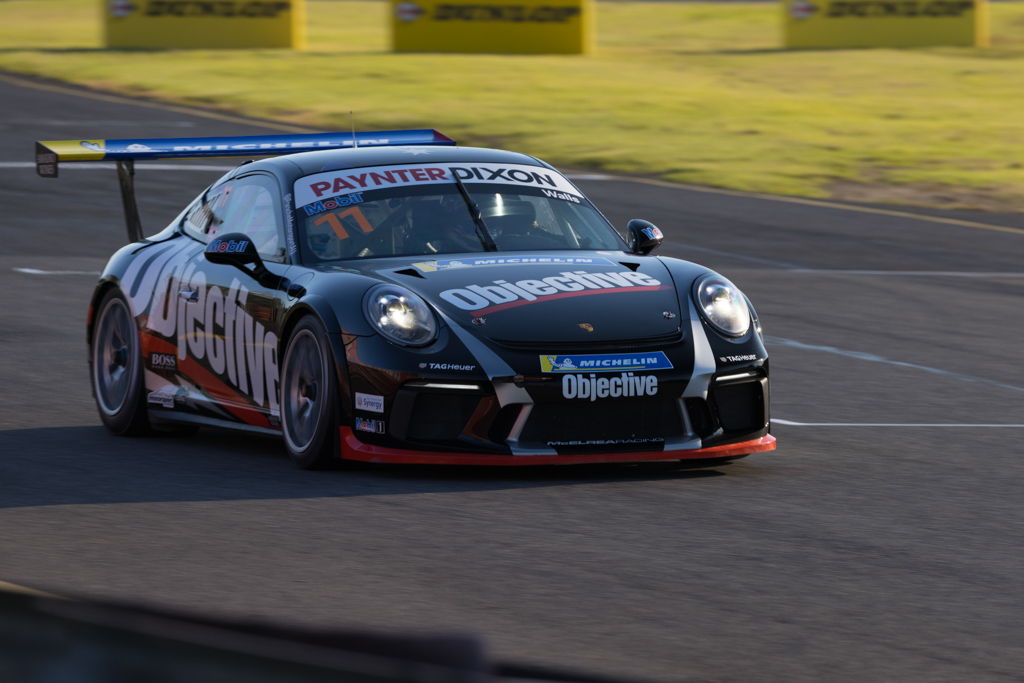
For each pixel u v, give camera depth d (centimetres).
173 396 2317
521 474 1984
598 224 2333
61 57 10438
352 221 2197
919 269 4769
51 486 1864
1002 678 1105
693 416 1978
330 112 8181
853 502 1827
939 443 2333
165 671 477
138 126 7506
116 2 11238
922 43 12156
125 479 1925
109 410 2423
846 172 6900
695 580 1405
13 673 503
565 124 7981
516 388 1884
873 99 9294
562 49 11188
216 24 11250
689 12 15812
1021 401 2811
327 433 1955
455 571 1427
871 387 2938
